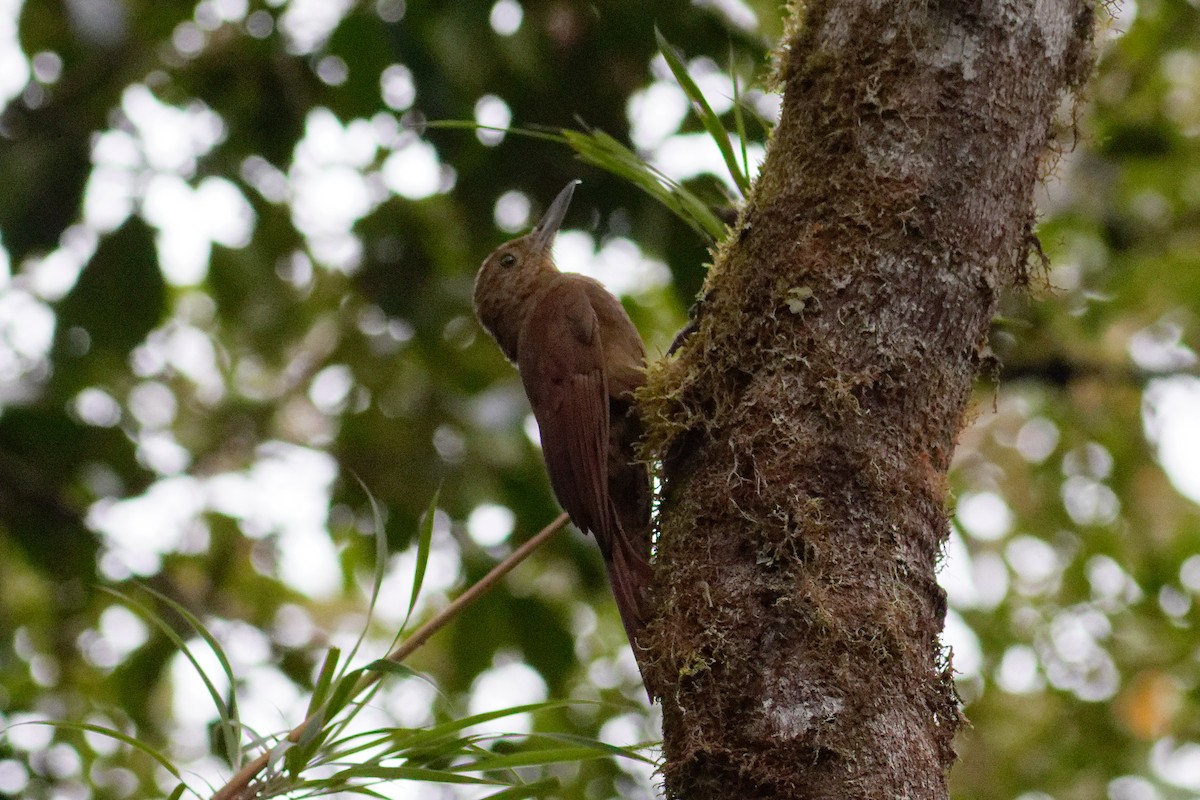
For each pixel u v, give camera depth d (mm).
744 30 10000
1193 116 14070
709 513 4855
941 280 4883
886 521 4676
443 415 11766
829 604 4527
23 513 11414
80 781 11805
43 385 11375
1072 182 13727
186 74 11070
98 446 11523
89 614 12750
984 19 5027
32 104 10688
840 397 4750
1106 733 14070
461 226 11469
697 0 9938
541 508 11141
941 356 4883
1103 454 14805
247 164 11422
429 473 11344
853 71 5113
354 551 13602
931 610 4727
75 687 12703
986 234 4965
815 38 5289
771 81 5559
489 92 10414
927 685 4590
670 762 4590
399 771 5109
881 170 4969
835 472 4711
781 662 4488
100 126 10680
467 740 5203
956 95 4980
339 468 11672
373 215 11742
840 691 4422
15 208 10312
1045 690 14586
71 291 10445
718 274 5512
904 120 4992
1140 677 14211
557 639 11078
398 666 4980
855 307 4852
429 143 10555
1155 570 14672
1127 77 13258
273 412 13375
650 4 9867
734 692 4508
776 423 4801
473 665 11055
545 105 10391
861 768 4328
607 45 10109
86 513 11789
